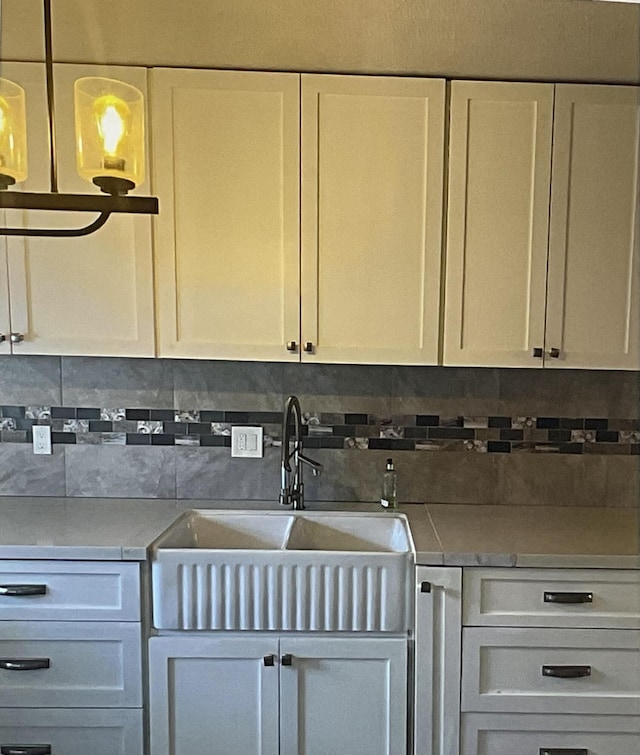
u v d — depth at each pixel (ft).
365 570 5.49
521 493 7.06
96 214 6.02
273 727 5.58
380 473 7.06
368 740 5.61
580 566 5.38
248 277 6.10
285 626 5.55
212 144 5.97
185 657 5.53
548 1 4.87
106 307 6.12
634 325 6.17
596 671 5.47
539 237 6.09
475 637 5.44
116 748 5.59
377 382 7.03
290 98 5.93
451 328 6.16
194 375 7.03
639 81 5.99
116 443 7.08
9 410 7.03
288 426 6.71
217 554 5.46
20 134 3.83
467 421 7.05
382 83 5.94
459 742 5.54
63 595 5.47
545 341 6.18
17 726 5.54
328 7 4.99
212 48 5.60
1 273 6.06
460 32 5.32
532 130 6.00
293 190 6.02
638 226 6.09
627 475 7.04
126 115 3.67
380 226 6.07
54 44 5.51
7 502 6.90
